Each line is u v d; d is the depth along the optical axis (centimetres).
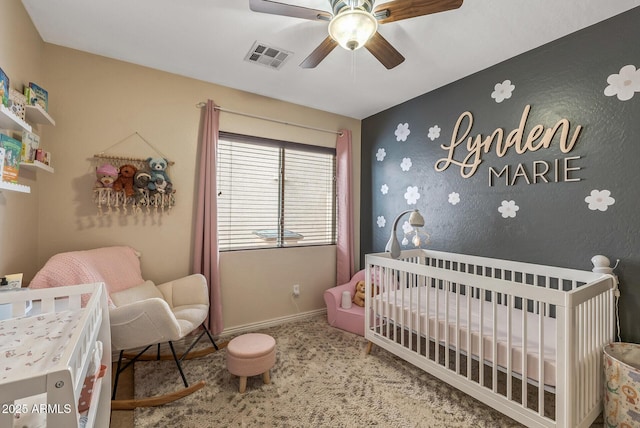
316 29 189
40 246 203
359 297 296
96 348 128
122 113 231
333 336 272
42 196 204
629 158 168
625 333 169
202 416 166
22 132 162
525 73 213
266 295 298
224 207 279
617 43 172
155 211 243
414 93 287
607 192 176
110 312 166
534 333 166
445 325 179
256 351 190
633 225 167
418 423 161
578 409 135
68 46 212
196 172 261
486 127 237
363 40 145
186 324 197
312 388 192
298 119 316
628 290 168
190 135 258
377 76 252
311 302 328
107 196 216
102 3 166
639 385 136
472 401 180
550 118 200
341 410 171
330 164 346
